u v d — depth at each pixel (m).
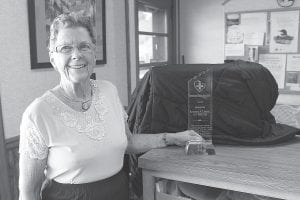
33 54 1.73
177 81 1.32
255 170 1.02
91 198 1.06
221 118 1.29
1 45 1.57
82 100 1.13
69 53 1.04
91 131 1.08
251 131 1.29
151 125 1.35
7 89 1.61
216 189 1.15
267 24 3.08
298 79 3.01
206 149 1.20
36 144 1.03
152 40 3.04
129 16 2.56
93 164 1.07
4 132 1.59
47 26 1.80
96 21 2.19
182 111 1.33
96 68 2.24
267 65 3.12
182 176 1.13
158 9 3.11
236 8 3.21
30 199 1.08
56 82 1.92
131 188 1.34
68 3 1.93
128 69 2.58
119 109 1.24
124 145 1.17
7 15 1.59
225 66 1.34
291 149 1.24
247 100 1.30
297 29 2.96
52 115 1.05
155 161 1.15
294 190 0.93
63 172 1.06
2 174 1.56
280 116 2.02
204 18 3.40
